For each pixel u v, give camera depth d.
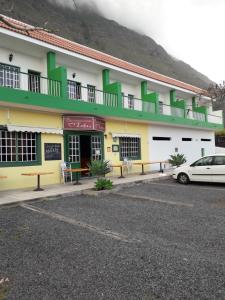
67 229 6.52
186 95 26.23
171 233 6.20
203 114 25.52
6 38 12.55
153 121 19.50
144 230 6.44
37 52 14.28
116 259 4.79
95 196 10.78
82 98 16.84
